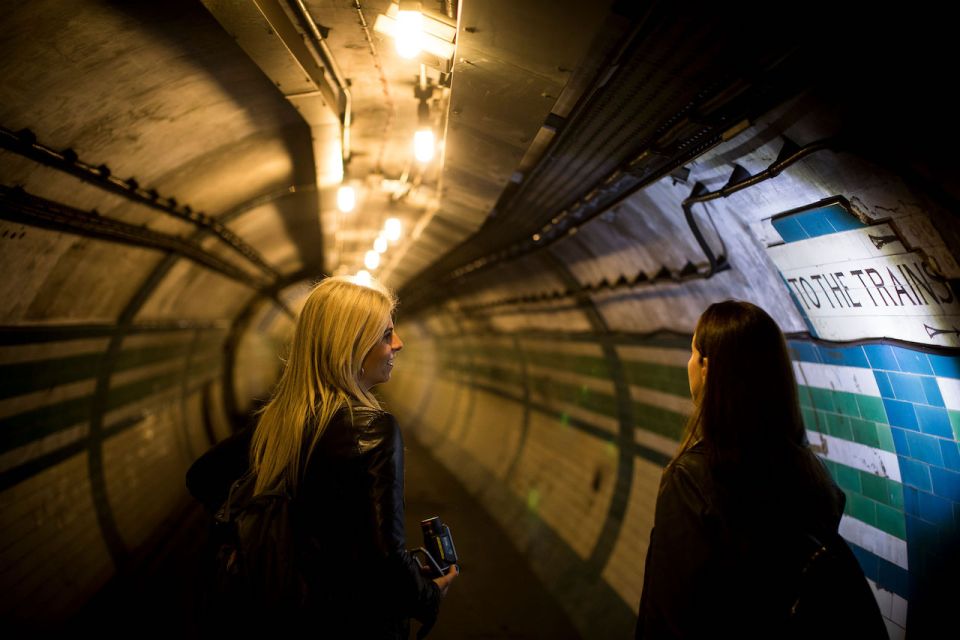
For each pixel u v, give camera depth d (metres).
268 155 5.38
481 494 11.74
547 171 4.19
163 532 7.84
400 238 9.93
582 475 8.41
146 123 3.66
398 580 1.49
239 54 3.32
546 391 10.37
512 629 6.48
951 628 2.58
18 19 2.22
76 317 5.63
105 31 2.59
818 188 2.58
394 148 5.56
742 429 1.46
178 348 10.44
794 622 1.30
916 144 1.99
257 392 24.14
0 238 3.61
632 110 2.86
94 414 6.62
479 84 2.98
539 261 7.23
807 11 1.79
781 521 1.37
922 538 2.80
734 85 2.31
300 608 1.49
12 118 2.82
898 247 2.39
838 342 3.19
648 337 5.97
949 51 1.64
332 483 1.58
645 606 1.48
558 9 2.09
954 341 2.37
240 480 1.73
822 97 2.16
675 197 3.75
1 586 4.36
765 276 3.53
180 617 5.99
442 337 19.58
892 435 2.99
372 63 3.80
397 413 24.19
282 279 16.17
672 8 1.95
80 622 5.19
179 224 6.17
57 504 5.54
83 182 3.86
